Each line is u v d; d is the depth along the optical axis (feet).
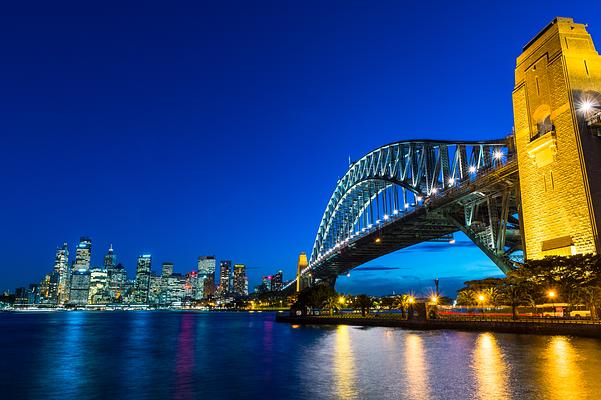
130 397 91.86
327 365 127.24
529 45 221.05
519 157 219.20
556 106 199.72
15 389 102.42
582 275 173.37
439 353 140.26
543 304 196.54
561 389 84.17
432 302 335.06
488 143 247.91
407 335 215.31
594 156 186.39
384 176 356.59
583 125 189.47
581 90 193.67
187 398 89.51
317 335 242.58
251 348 183.73
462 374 103.55
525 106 219.61
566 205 190.90
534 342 151.64
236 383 103.65
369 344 180.65
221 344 206.59
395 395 86.07
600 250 175.83
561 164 195.00
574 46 200.44
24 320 646.74
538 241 205.67
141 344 215.72
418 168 304.30
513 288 197.36
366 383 98.32
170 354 167.94
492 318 224.94
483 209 262.47
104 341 237.66
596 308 170.60
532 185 210.79
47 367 136.98
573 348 132.98
